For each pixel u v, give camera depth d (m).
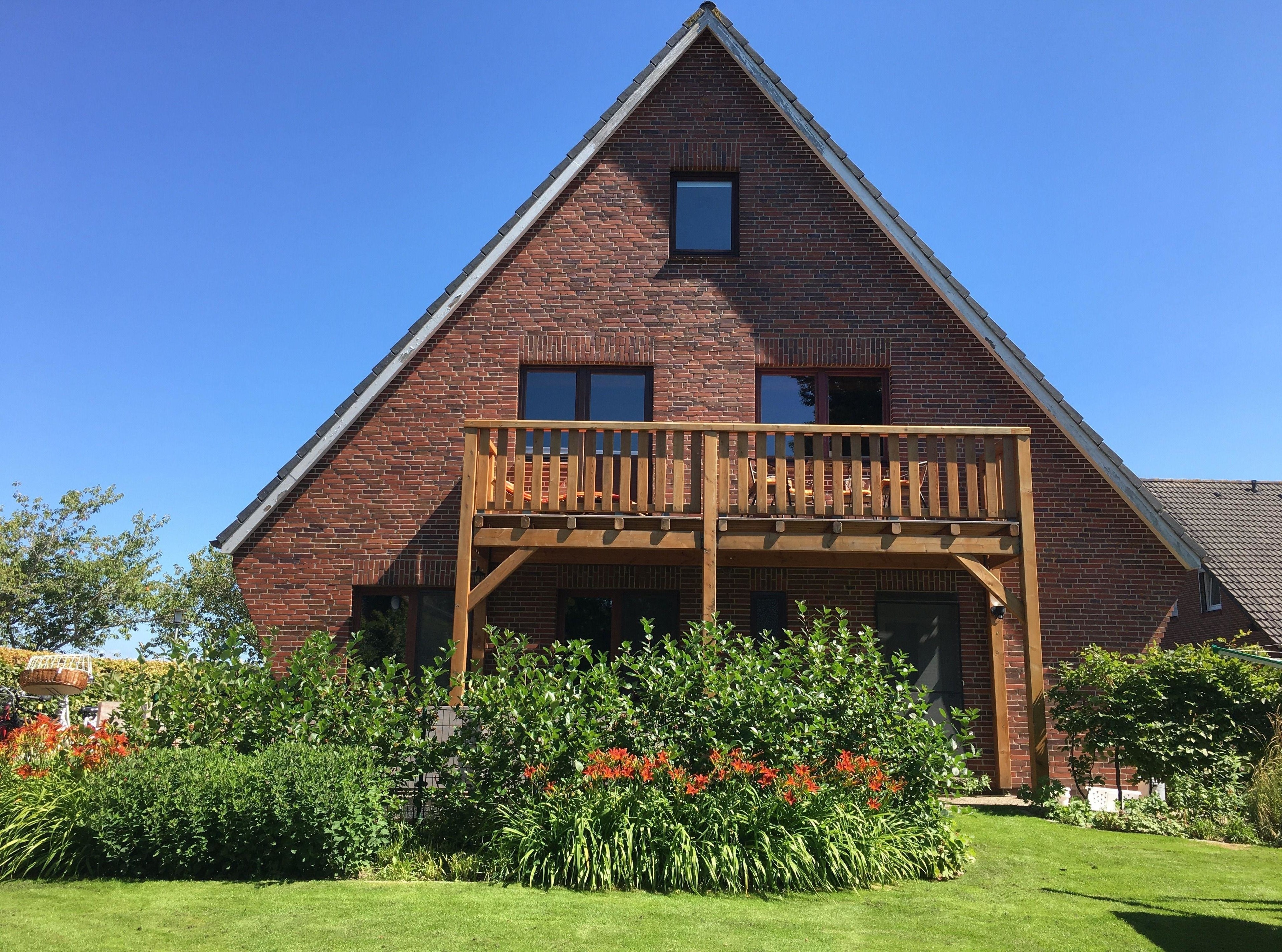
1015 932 6.57
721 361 14.01
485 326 14.14
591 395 14.13
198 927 6.21
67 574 30.62
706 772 8.23
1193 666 11.32
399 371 14.01
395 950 5.82
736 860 7.31
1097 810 10.79
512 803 8.17
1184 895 7.69
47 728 9.33
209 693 8.99
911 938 6.34
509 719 8.41
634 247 14.34
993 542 11.48
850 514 12.15
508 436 11.87
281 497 13.69
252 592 13.56
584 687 8.98
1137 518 13.56
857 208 14.42
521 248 14.36
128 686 9.22
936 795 8.41
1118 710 11.34
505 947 5.89
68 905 6.68
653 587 13.41
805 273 14.22
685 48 14.85
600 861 7.38
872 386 14.15
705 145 14.62
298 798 7.51
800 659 9.06
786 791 7.76
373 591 13.70
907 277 14.18
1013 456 11.64
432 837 8.30
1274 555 23.53
